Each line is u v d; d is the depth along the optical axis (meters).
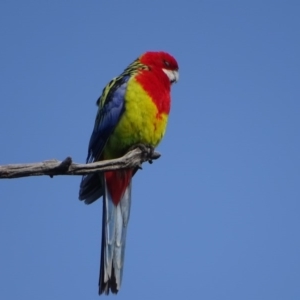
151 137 16.06
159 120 16.09
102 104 16.52
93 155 16.64
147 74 16.39
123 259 15.61
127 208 15.99
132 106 15.82
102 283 15.30
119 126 15.96
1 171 11.72
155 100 16.02
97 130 16.45
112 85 16.58
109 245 15.63
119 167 14.82
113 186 15.91
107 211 15.84
